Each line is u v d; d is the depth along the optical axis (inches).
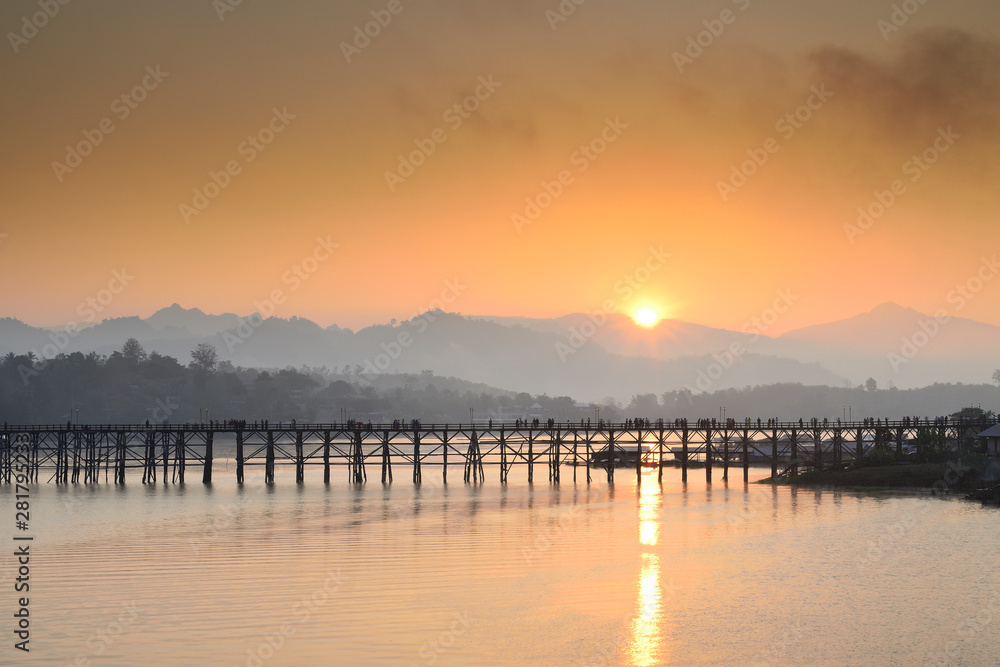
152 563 2415.1
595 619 1878.7
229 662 1611.7
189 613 1900.8
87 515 3405.5
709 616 1904.5
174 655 1646.2
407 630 1795.0
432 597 2037.4
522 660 1631.4
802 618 1892.2
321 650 1672.0
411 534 2898.6
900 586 2154.3
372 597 2036.2
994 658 1656.0
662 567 2358.5
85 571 2308.1
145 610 1921.8
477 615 1893.5
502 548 2625.5
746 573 2290.8
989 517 3176.7
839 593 2092.8
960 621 1871.3
